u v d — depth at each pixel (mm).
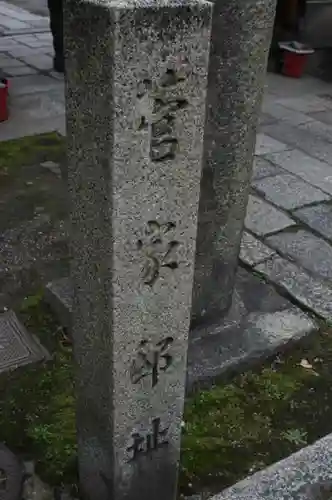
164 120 1736
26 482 2721
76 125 1793
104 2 1542
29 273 4184
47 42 9898
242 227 3395
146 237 1885
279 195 5395
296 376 3443
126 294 1940
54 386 3258
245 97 2936
